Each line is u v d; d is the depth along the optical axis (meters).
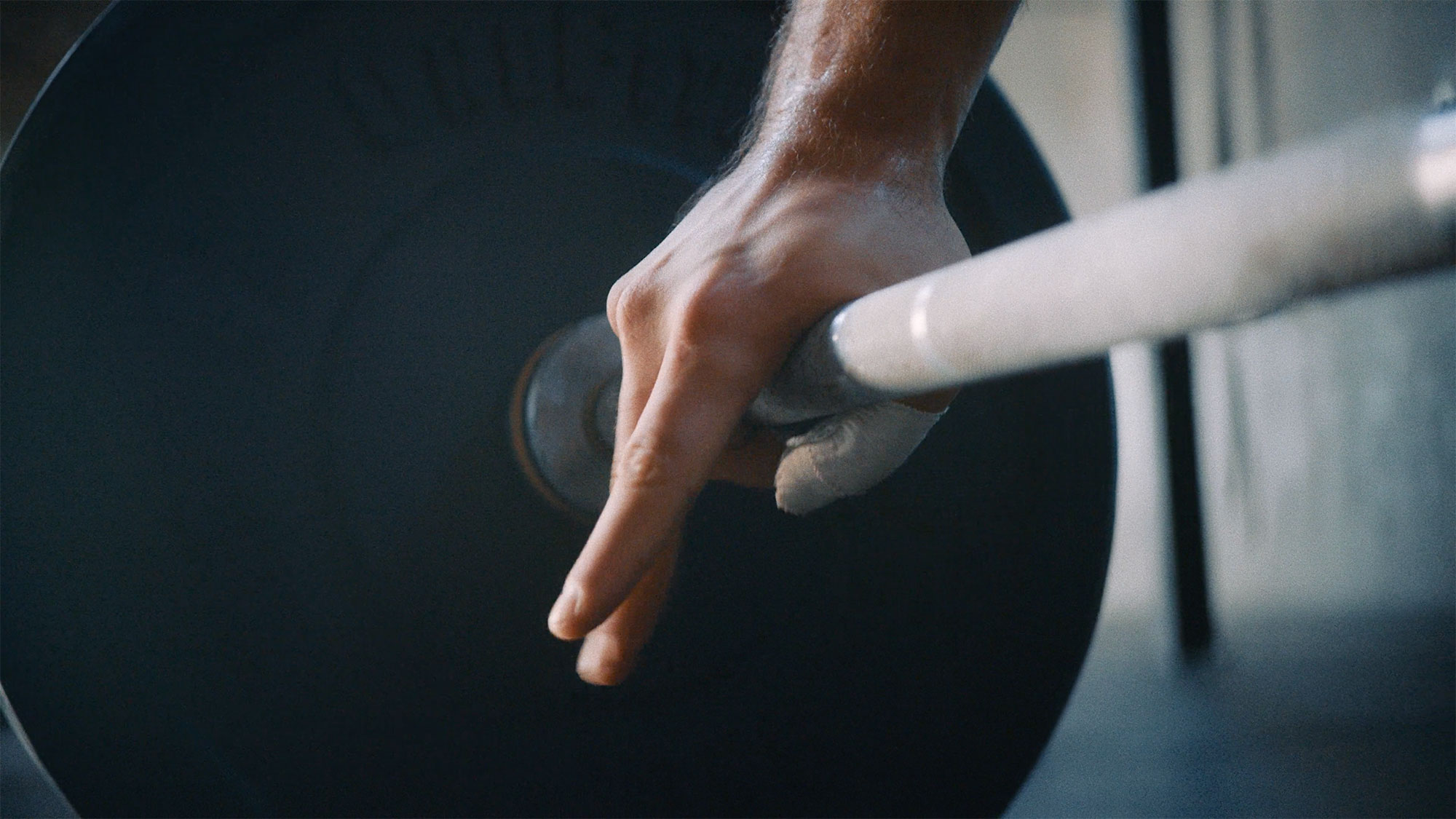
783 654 0.62
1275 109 3.15
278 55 0.57
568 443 0.55
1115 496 0.68
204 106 0.56
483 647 0.59
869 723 0.63
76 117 0.54
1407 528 2.49
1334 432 2.88
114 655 0.54
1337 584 2.86
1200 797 1.18
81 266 0.54
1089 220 0.20
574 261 0.60
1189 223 0.16
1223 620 2.66
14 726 0.53
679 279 0.36
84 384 0.53
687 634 0.60
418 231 0.58
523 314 0.59
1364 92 2.61
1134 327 0.18
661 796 0.60
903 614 0.63
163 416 0.55
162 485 0.54
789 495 0.39
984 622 0.65
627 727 0.60
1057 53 4.42
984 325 0.22
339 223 0.57
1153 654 2.32
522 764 0.59
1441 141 0.12
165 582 0.54
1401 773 1.25
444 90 0.59
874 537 0.63
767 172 0.38
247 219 0.56
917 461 0.63
